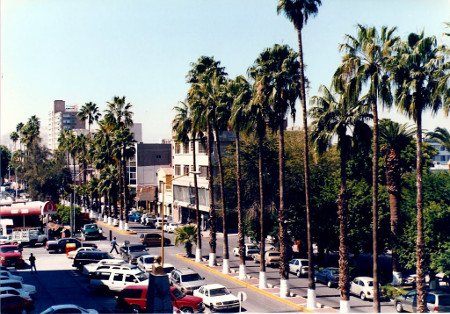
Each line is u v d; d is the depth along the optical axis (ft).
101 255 168.55
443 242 134.10
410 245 139.74
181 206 317.42
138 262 170.40
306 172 121.49
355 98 109.91
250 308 120.57
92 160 361.92
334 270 150.71
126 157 291.79
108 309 115.55
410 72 106.73
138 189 388.98
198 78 176.76
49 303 122.62
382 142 155.63
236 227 286.66
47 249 213.87
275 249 194.39
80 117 397.80
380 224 156.15
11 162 582.76
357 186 162.50
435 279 138.41
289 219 171.01
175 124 200.44
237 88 165.27
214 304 116.78
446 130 158.71
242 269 157.07
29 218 283.59
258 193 192.24
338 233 160.97
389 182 150.82
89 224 262.26
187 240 199.62
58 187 370.53
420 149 105.19
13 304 107.24
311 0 118.83
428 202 154.51
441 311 107.34
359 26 108.99
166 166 415.44
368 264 177.88
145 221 326.44
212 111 165.99
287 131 207.82
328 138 119.75
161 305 75.92
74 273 165.27
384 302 129.59
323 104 123.44
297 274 166.30
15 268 174.50
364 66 106.01
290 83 130.52
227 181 205.57
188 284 132.57
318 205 164.66
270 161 191.62
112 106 300.61
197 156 286.87
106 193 330.54
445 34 105.60
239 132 157.99
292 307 122.11
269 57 133.39
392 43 108.47
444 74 104.37
